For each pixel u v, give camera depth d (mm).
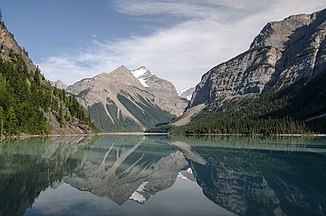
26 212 26938
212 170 54406
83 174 46656
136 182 43250
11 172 44375
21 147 84875
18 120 143000
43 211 27312
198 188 39500
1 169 46812
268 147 105750
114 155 77062
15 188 35031
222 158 72625
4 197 31266
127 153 84250
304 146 109562
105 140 156250
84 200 31500
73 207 28844
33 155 66188
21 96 158375
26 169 47656
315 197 34031
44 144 99875
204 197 34469
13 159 58750
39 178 41062
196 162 65625
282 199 33469
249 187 39844
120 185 40531
